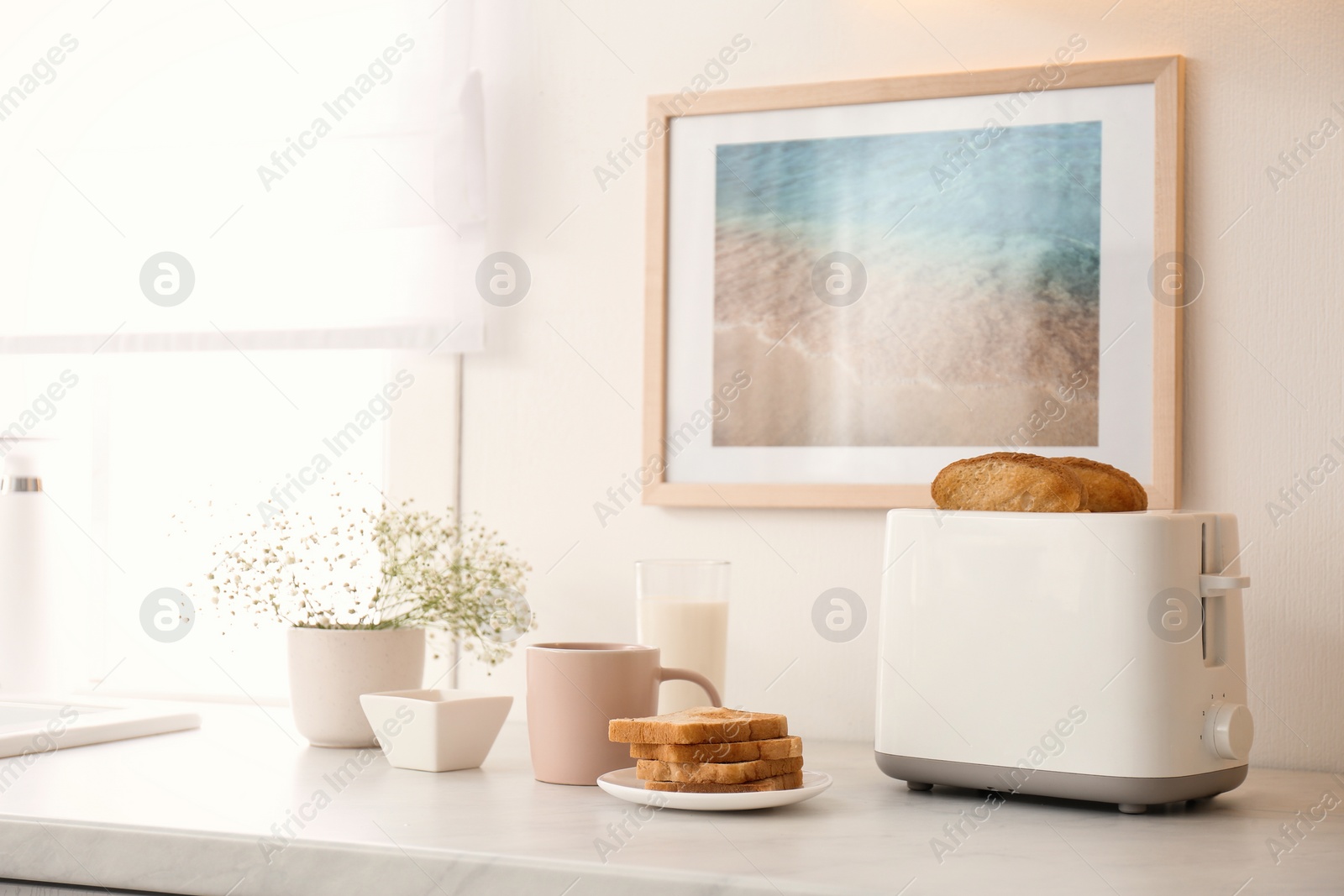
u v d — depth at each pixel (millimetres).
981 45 1196
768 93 1249
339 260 1374
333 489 1418
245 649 1439
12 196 1486
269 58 1406
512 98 1354
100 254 1458
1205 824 815
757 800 812
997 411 1171
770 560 1242
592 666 930
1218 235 1120
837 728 1213
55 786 890
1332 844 755
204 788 893
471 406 1358
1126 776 812
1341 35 1092
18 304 1485
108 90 1463
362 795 875
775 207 1252
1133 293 1133
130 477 1479
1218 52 1127
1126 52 1152
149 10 1452
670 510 1280
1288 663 1085
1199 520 859
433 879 701
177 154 1435
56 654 1343
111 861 761
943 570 887
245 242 1408
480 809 833
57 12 1485
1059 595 839
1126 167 1139
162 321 1433
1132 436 1128
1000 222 1178
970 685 870
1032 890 637
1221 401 1114
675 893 659
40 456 1479
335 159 1379
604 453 1309
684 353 1277
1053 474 888
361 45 1375
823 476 1226
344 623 1153
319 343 1375
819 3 1249
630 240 1308
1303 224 1097
